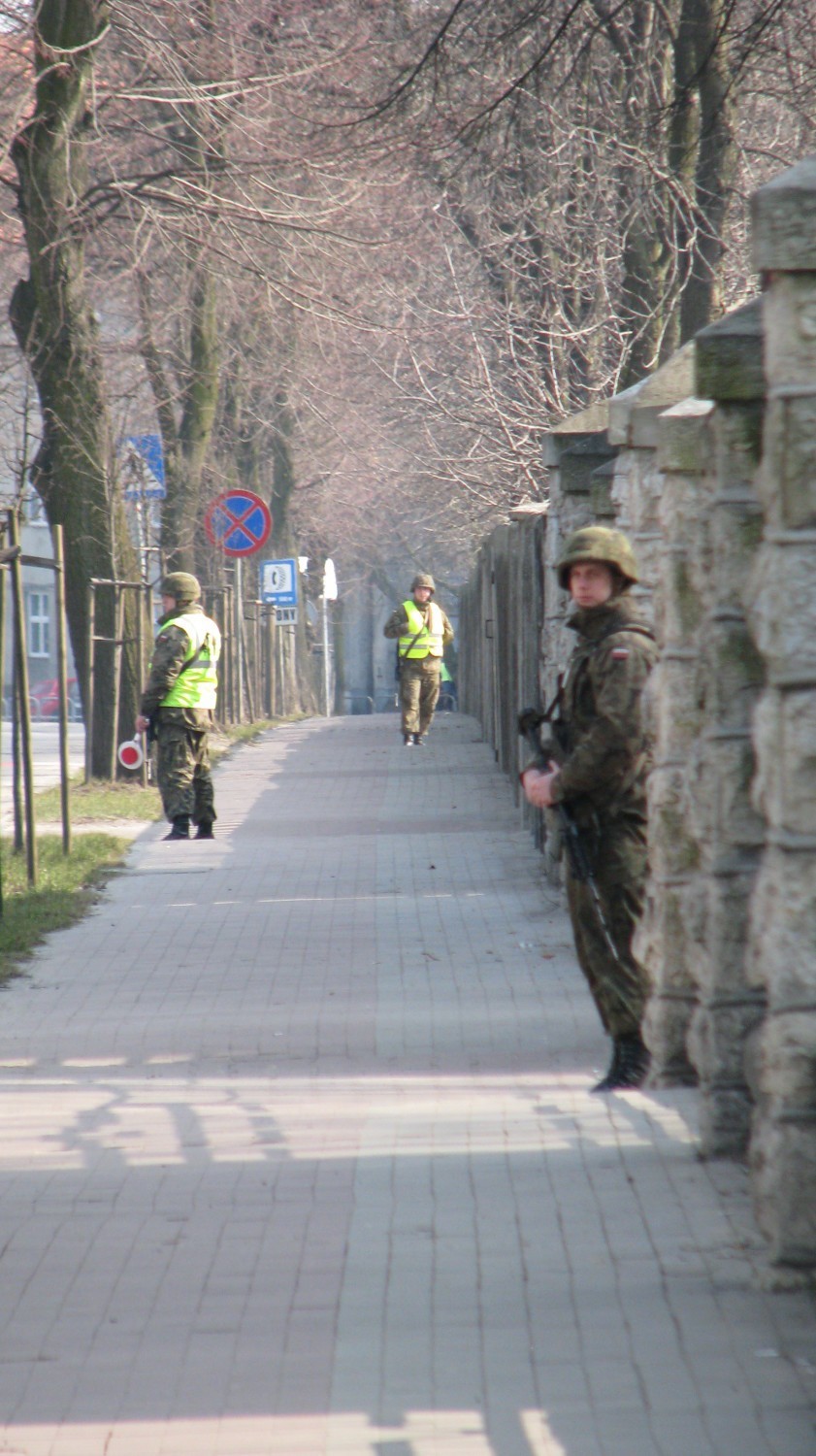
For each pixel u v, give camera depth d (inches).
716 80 2239.2
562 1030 1153.4
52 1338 637.9
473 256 3560.5
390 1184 807.7
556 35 2188.7
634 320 2915.8
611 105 2792.8
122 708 2906.0
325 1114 950.4
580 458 1674.5
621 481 1237.7
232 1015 1198.3
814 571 609.6
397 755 3302.2
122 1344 629.9
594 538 964.6
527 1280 676.7
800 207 595.5
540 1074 1076.5
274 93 2999.5
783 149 2827.3
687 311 2421.3
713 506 789.9
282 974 1338.6
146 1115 960.9
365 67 2957.7
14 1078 1079.0
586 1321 635.5
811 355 604.4
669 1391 575.8
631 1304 649.6
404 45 2876.5
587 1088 1008.9
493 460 3597.4
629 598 982.4
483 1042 1141.7
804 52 2053.4
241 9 3009.4
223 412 4810.5
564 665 1667.1
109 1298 675.4
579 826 979.9
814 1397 568.4
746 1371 589.3
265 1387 590.2
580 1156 837.8
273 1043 1143.6
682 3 2300.7
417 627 3528.5
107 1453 547.5
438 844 2069.4
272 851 2044.8
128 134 3144.7
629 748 954.7
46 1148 891.4
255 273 3110.2
